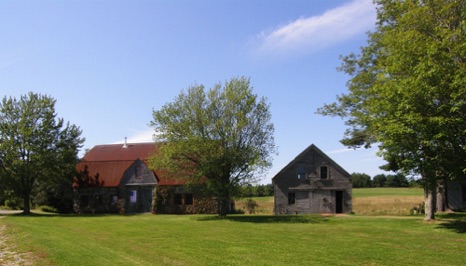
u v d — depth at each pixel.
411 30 25.64
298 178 48.19
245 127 39.91
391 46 27.34
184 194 50.84
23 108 49.88
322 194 47.69
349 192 47.44
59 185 55.34
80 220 36.75
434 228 26.95
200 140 38.59
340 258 16.98
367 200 63.81
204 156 39.22
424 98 22.97
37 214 48.88
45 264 15.42
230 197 41.72
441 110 23.05
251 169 38.84
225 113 39.78
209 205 50.25
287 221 34.25
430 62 22.62
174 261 16.14
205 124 39.59
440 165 24.52
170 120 39.75
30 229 27.39
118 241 22.09
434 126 22.84
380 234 24.98
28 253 18.02
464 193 44.94
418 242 21.58
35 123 50.38
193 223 33.28
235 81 40.16
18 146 48.84
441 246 20.20
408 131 23.14
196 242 21.75
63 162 50.91
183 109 39.78
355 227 28.89
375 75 32.75
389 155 26.12
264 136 40.41
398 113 23.59
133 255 17.41
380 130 25.81
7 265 15.77
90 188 54.16
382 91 25.12
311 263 15.88
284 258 16.88
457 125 22.84
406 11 27.42
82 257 16.56
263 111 40.66
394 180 121.06
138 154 57.09
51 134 50.78
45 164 49.72
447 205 45.00
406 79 23.72
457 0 24.75
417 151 24.52
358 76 33.56
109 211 53.34
